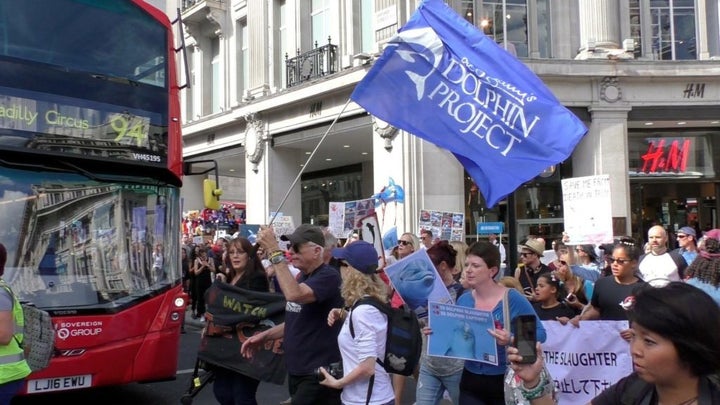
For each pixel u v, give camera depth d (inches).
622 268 209.6
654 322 75.4
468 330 156.2
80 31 279.1
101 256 274.4
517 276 327.3
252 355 210.7
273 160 884.6
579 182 323.0
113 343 266.8
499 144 221.9
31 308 195.8
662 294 76.9
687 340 73.7
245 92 970.1
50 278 259.6
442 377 206.2
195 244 741.9
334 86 746.2
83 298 264.5
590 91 713.6
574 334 204.5
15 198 258.4
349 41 781.3
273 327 211.6
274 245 168.7
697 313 74.2
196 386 225.3
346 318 157.9
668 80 722.2
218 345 213.8
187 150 1076.5
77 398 316.8
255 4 925.2
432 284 186.4
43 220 263.0
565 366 203.6
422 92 225.0
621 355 202.1
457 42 229.1
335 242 265.4
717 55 751.7
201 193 1210.6
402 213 685.3
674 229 794.8
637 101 720.3
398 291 188.2
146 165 289.4
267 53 911.7
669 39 753.0
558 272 273.3
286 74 870.4
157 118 298.4
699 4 752.3
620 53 711.1
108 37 287.6
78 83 274.7
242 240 231.8
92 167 279.0
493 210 755.4
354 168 978.7
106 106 281.1
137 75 294.7
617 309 210.2
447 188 690.2
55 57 270.2
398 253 360.5
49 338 199.0
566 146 219.3
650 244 270.2
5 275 251.1
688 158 771.4
